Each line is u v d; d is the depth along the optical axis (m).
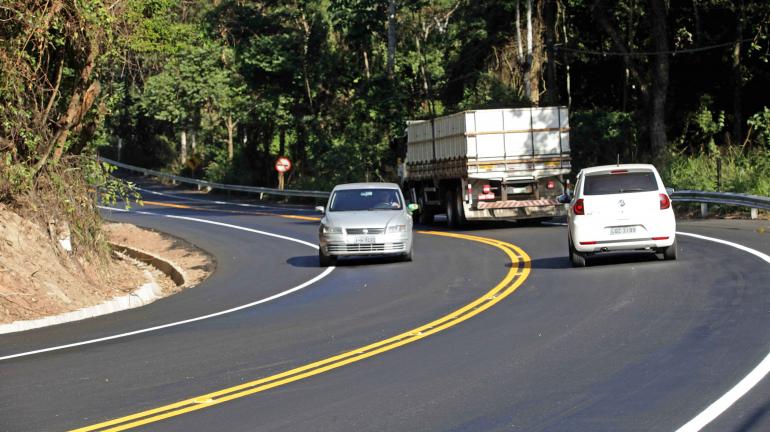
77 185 28.16
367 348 15.52
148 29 46.00
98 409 11.91
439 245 35.09
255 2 88.81
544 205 41.00
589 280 22.39
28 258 24.25
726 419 10.09
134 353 16.22
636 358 13.44
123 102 103.19
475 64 77.38
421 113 78.44
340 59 84.62
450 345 15.37
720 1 60.44
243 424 10.84
